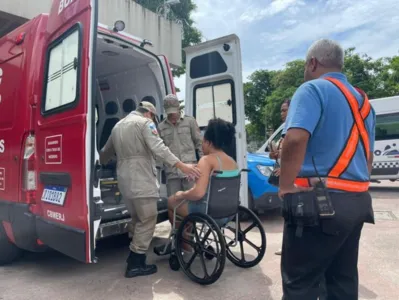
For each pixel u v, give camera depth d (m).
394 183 11.34
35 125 3.38
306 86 1.82
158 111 4.73
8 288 3.19
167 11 14.93
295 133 1.71
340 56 1.96
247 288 3.17
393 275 3.44
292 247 1.85
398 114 9.22
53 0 3.43
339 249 1.88
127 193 3.33
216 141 3.42
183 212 3.58
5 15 7.90
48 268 3.73
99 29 3.82
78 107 2.83
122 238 4.88
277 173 3.98
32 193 3.33
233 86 4.45
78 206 2.79
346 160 1.78
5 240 3.68
